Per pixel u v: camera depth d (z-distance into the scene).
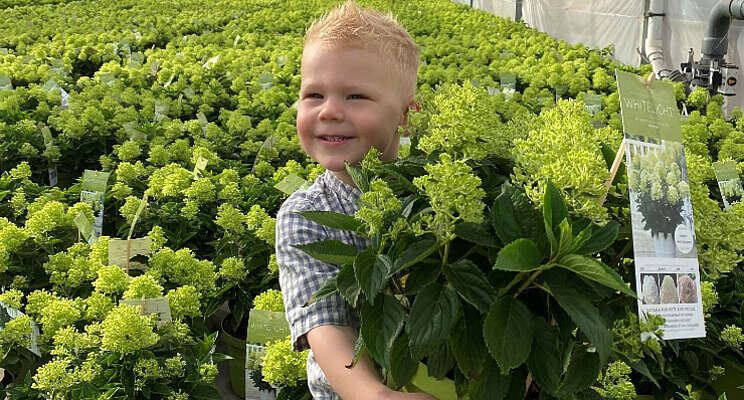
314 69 1.73
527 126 1.75
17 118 5.85
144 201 3.01
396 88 1.78
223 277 3.66
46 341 2.71
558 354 1.31
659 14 9.43
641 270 1.43
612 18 10.95
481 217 1.32
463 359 1.35
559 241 1.26
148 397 2.42
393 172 1.50
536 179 1.41
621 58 10.84
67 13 13.78
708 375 2.88
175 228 4.03
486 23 11.47
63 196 4.29
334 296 1.66
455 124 1.49
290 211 1.83
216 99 6.41
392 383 1.56
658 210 1.48
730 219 1.55
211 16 12.67
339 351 1.57
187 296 2.85
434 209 1.31
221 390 3.89
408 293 1.40
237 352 3.67
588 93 6.20
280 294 2.79
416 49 1.89
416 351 1.27
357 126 1.72
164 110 5.85
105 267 2.86
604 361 1.21
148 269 3.16
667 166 1.51
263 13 13.17
